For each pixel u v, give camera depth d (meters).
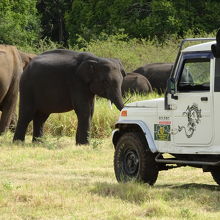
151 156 13.08
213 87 12.25
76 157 17.41
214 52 11.99
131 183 12.72
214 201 11.73
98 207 11.36
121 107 20.52
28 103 21.20
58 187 12.97
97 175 14.95
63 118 23.56
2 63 23.34
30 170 15.62
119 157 13.48
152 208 11.02
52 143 19.91
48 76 20.92
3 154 17.80
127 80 30.69
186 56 12.65
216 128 12.22
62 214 10.98
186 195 12.02
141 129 13.26
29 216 10.88
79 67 20.66
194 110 12.46
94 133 22.80
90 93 20.77
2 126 23.69
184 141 12.61
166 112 12.83
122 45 36.12
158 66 33.00
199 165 13.03
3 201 11.70
